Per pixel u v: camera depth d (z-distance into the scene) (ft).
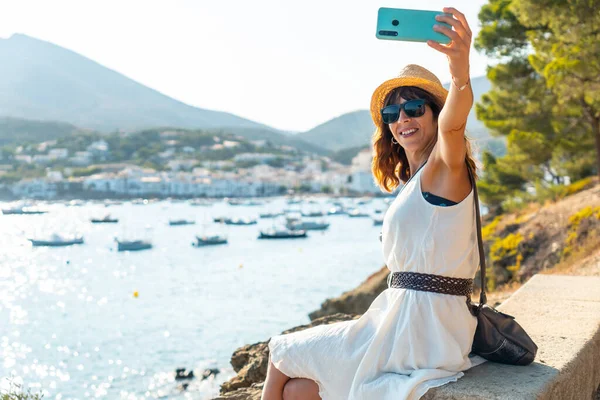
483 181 88.48
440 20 7.66
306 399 9.20
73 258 249.14
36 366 77.41
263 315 115.14
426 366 8.66
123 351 85.46
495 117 76.07
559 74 48.80
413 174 9.62
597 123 67.97
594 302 14.90
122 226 441.68
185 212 622.13
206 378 69.36
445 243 8.59
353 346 8.89
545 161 79.05
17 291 158.10
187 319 112.27
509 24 69.46
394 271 9.21
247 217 537.24
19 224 464.65
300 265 206.28
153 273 194.70
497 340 9.48
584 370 10.76
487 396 8.16
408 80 9.46
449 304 8.79
